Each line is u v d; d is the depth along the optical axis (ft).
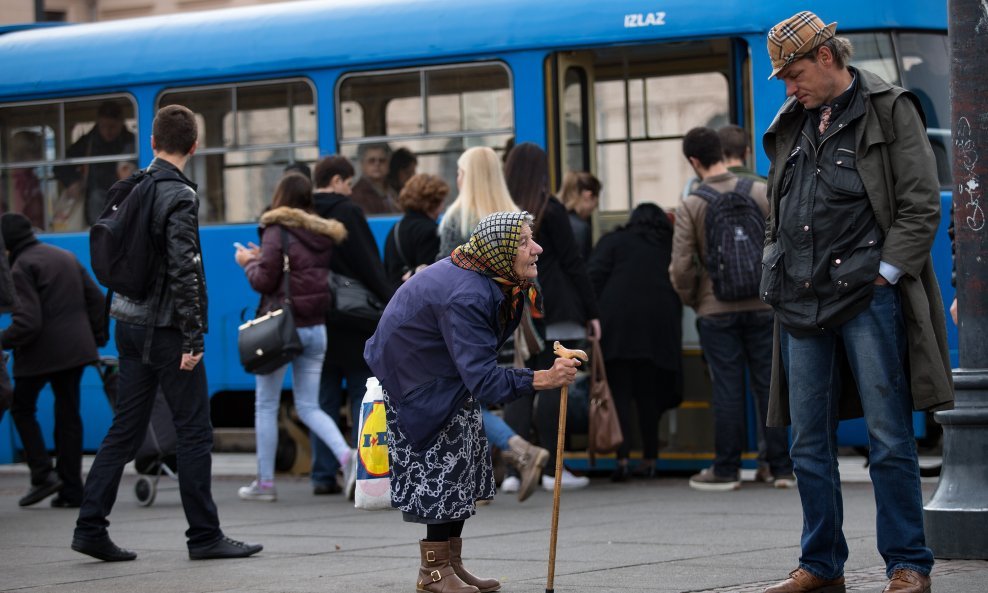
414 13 101.91
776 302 49.29
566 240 84.17
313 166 104.94
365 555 64.18
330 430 86.53
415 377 50.70
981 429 57.88
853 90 48.21
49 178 114.93
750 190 84.99
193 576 58.59
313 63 104.42
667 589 52.44
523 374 49.16
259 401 88.48
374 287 87.97
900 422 47.91
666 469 97.25
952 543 57.41
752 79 92.79
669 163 100.48
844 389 50.24
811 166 48.60
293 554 64.90
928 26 93.50
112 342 112.98
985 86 57.93
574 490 89.40
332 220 86.53
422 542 52.49
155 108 110.63
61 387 88.53
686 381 96.84
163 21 112.57
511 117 98.58
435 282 50.57
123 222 62.69
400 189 102.06
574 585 53.93
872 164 47.62
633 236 91.97
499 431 77.82
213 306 107.76
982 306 58.23
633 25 95.25
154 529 76.48
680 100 100.07
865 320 47.70
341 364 89.20
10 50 116.47
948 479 58.39
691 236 85.25
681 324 92.99
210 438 63.93
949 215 89.92
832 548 49.16
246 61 106.83
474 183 79.25
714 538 66.74
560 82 98.17
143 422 64.18
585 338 86.02
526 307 80.69
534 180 83.41
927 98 92.73
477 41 99.19
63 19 221.66
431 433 50.75
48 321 87.10
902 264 46.93
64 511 86.79
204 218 108.88
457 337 49.65
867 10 92.17
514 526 73.15
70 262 88.12
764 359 85.71
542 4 98.22
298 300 85.20
